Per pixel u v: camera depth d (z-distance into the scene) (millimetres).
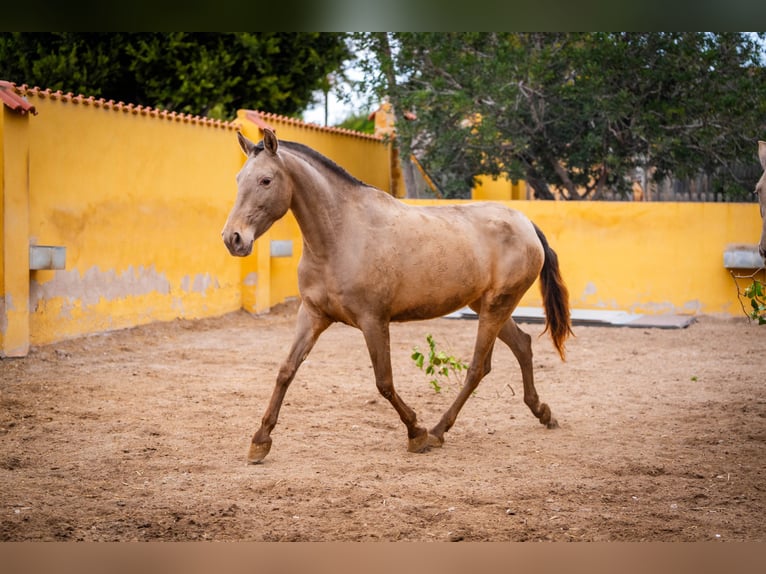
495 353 11156
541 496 5398
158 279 12617
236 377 9336
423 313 6461
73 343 10828
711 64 15781
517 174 17047
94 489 5480
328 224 6047
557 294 7312
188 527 4805
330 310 6195
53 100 10508
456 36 16250
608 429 7230
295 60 19906
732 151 15953
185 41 18203
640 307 14859
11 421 7238
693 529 4836
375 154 19031
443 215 6637
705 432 7121
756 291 7547
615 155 16656
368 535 4688
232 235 5699
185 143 13109
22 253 9797
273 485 5555
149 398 8203
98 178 11336
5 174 9484
